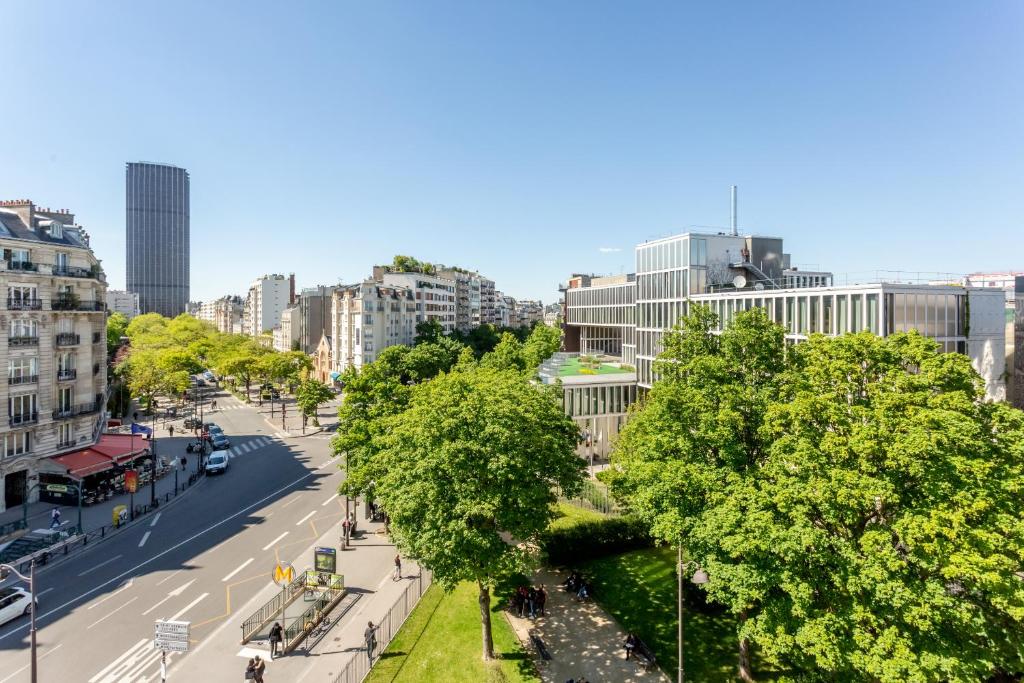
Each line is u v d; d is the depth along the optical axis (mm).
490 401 26922
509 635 27234
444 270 163375
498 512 24828
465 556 24062
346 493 36719
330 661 25562
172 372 82000
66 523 41281
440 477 25141
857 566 17656
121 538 39375
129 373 85125
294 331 140625
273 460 60969
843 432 19719
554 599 30609
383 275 128250
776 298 46750
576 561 34531
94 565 35094
